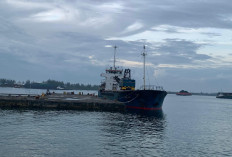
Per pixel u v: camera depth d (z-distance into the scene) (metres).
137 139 27.33
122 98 62.75
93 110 54.34
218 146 26.08
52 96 76.50
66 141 24.97
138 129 33.41
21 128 30.14
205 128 38.25
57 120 37.34
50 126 32.19
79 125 33.91
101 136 27.89
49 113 45.72
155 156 21.47
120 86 69.12
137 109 58.88
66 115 43.75
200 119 51.00
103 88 82.56
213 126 41.06
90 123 36.03
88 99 66.62
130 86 67.50
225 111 78.44
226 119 53.31
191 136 30.72
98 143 24.83
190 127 38.31
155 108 58.12
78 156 20.58
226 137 31.27
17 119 37.03
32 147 22.36
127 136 28.59
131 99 58.94
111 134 29.20
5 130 28.73
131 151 22.66
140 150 23.09
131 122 39.25
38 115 42.28
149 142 26.27
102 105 55.59
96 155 21.03
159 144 25.62
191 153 22.91
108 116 45.19
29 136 26.25
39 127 31.20
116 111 54.69
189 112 68.31
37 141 24.39
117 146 24.06
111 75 77.31
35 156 20.03
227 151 24.14
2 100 54.88
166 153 22.52
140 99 56.56
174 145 25.55
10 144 22.98
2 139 24.66
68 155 20.67
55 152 21.27
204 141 28.17
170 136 29.94
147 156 21.38
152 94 53.94
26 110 49.53
